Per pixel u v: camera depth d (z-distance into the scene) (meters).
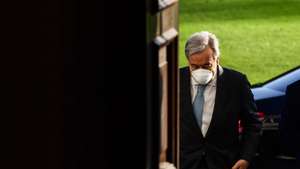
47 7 6.61
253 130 10.62
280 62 30.91
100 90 6.68
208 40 10.29
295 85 13.40
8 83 6.69
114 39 6.62
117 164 6.74
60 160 6.75
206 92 10.41
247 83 10.56
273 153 13.09
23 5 6.61
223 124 10.40
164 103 7.16
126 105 6.68
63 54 6.64
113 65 6.65
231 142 10.47
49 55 6.65
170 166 7.35
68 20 6.62
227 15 37.62
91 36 6.63
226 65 30.61
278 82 13.92
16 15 6.62
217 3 39.41
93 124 6.71
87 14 6.61
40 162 6.77
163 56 7.08
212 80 10.42
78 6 6.61
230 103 10.43
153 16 6.77
